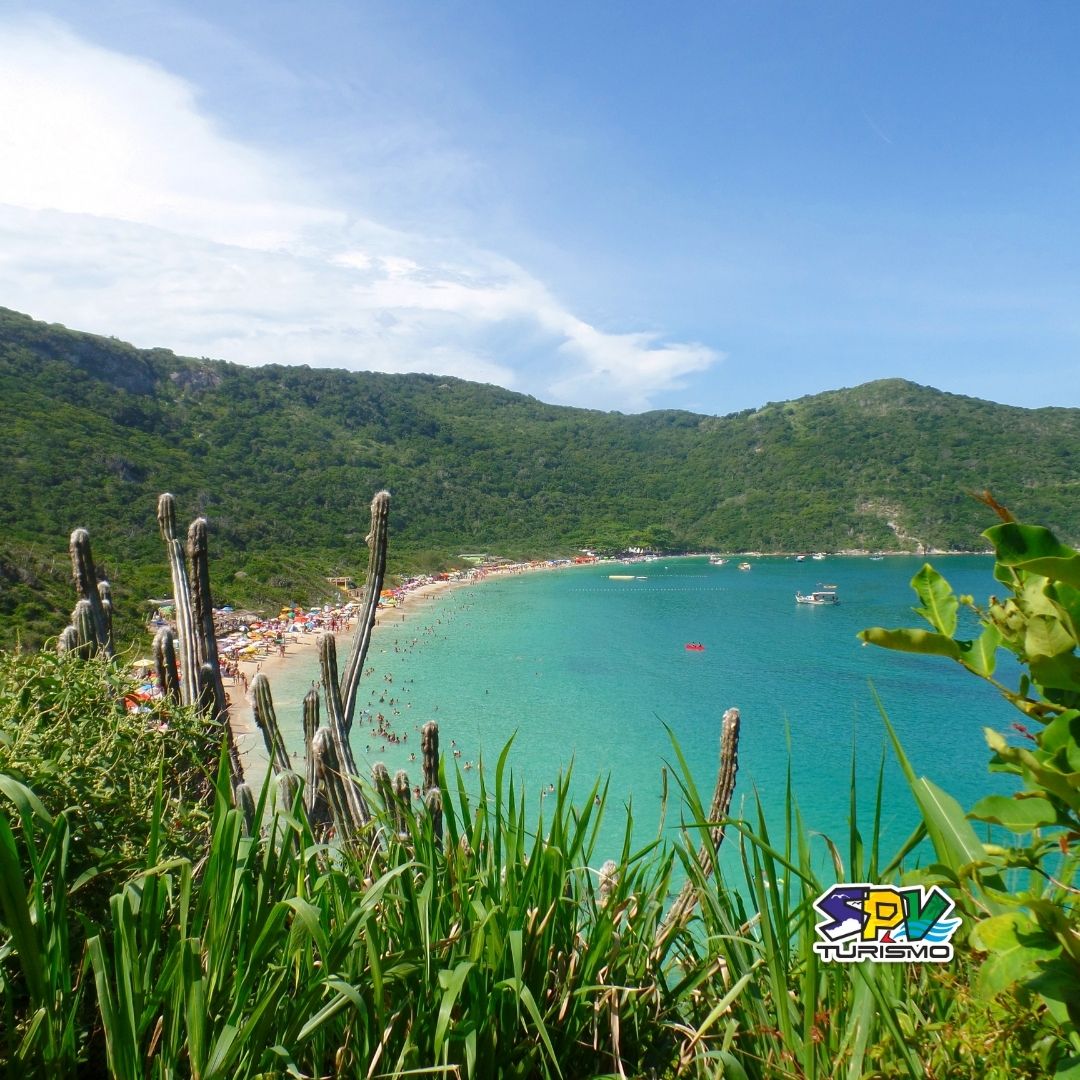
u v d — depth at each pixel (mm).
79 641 4555
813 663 52750
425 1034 2123
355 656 4812
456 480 145000
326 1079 2064
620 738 34969
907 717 37188
